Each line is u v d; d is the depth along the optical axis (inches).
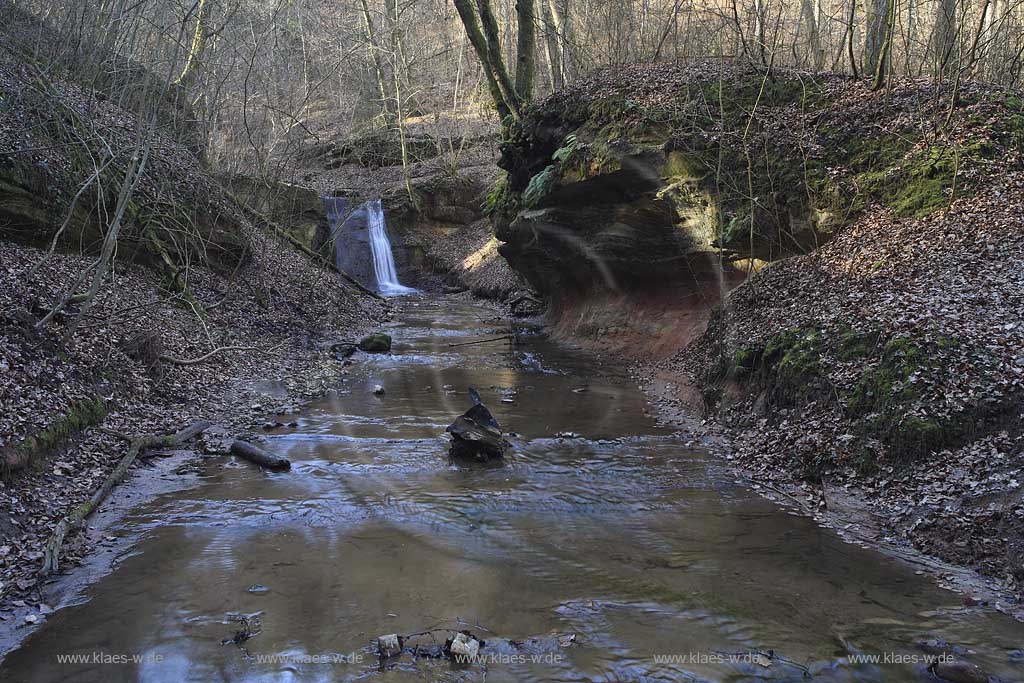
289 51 953.5
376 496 299.1
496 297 1147.9
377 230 1412.4
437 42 1745.8
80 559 235.3
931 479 274.8
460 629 193.9
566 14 866.8
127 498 292.5
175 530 261.4
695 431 408.2
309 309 800.9
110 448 338.6
